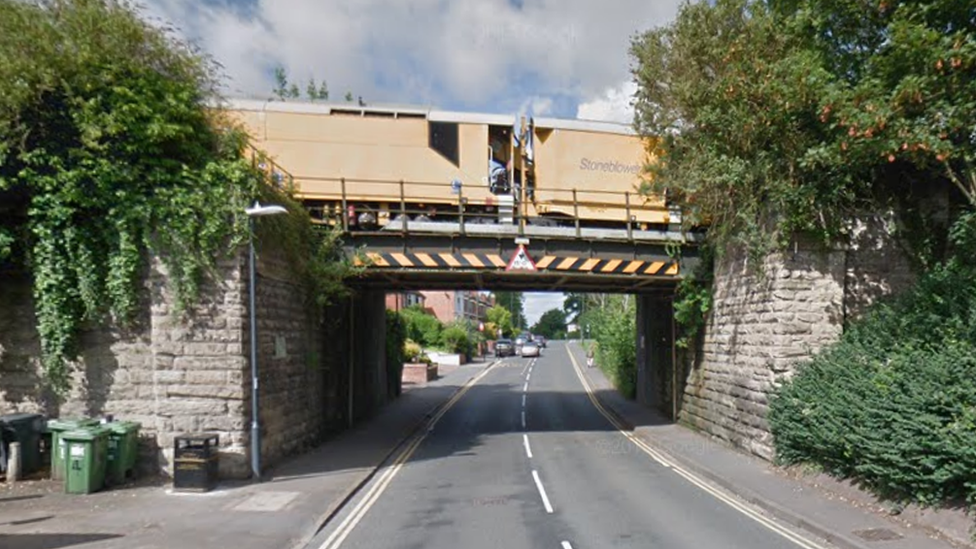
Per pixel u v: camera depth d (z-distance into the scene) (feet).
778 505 30.35
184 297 37.19
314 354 51.90
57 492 33.94
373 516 31.04
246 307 38.40
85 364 37.68
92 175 36.27
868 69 35.76
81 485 33.68
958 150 30.58
